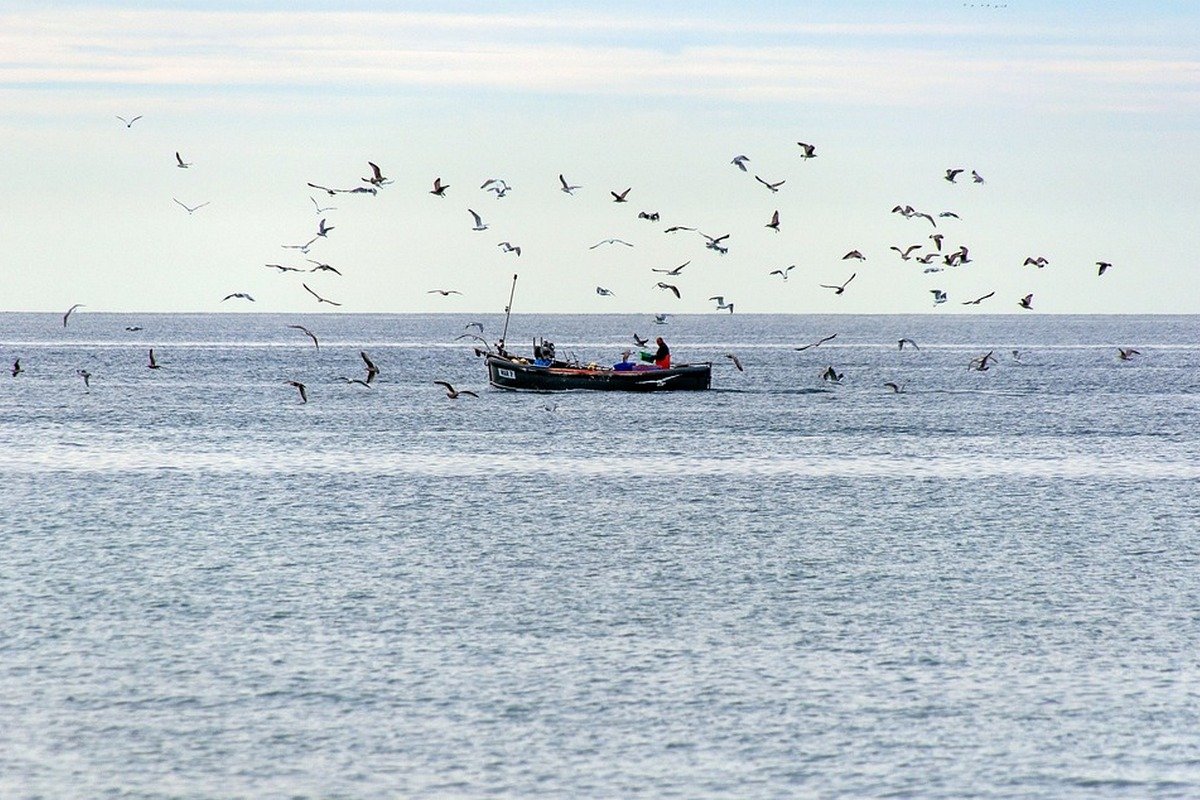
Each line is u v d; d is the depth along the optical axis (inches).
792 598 2652.6
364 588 2694.4
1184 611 2564.0
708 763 1854.1
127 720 1974.7
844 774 1825.8
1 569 2822.3
